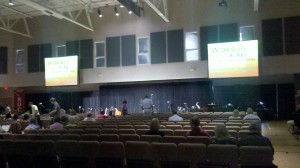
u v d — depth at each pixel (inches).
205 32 682.2
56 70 772.0
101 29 765.9
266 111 704.4
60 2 709.3
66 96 849.5
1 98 867.4
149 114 548.7
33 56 821.2
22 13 781.3
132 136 227.8
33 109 553.0
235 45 630.5
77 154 201.8
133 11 649.0
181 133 259.3
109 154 193.8
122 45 746.8
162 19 715.4
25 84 824.3
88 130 290.5
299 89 630.5
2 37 830.5
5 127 396.5
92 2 727.1
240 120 348.2
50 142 207.9
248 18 654.5
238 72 627.2
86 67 773.3
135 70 732.0
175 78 700.0
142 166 189.8
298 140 393.7
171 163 182.9
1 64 826.2
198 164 176.7
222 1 611.5
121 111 716.7
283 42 628.1
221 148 169.3
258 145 179.6
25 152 214.7
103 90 792.9
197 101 714.8
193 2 695.1
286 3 630.5
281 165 253.1
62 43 798.5
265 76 674.2
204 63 678.5
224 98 735.1
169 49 706.8
